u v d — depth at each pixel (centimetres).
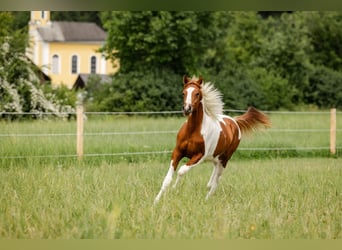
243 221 770
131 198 860
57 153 1461
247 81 3900
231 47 4938
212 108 993
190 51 3972
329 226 746
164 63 3991
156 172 1233
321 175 1238
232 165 1480
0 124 1655
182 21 3806
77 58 6806
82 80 5906
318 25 4775
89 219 731
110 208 812
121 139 1691
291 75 4359
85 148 1523
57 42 6681
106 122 2147
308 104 4288
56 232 691
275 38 4466
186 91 941
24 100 2550
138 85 3684
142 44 3909
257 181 1138
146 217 752
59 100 2675
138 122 2216
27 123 1844
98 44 6862
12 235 682
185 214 766
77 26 6912
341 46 4775
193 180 1135
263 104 3869
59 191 937
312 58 4772
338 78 4359
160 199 859
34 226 714
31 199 857
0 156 1388
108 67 6938
